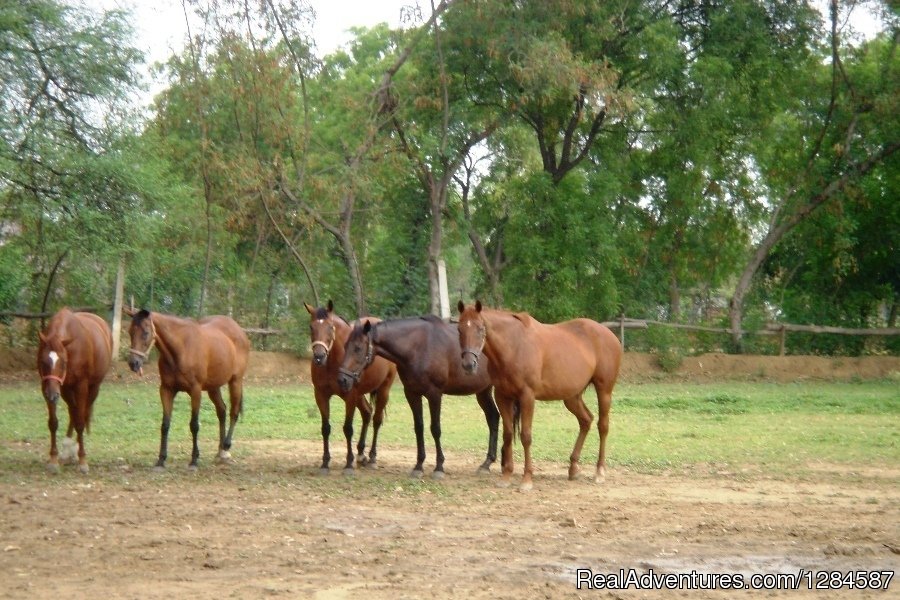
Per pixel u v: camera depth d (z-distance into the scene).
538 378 13.23
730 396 25.09
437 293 32.25
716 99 32.00
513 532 10.16
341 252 34.97
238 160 28.48
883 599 7.86
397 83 32.03
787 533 10.16
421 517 10.95
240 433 18.89
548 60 28.98
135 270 27.95
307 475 14.17
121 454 15.95
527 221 32.97
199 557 8.84
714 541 9.79
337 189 29.91
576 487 13.27
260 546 9.31
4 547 9.12
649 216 35.91
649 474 14.51
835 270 34.53
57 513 10.80
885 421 21.11
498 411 15.11
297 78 33.25
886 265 35.44
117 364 28.50
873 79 32.91
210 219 29.55
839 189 33.38
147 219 21.94
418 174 32.84
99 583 7.96
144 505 11.37
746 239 36.31
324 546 9.37
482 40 30.36
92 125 20.53
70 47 19.52
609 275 33.00
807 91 34.12
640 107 31.83
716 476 14.28
